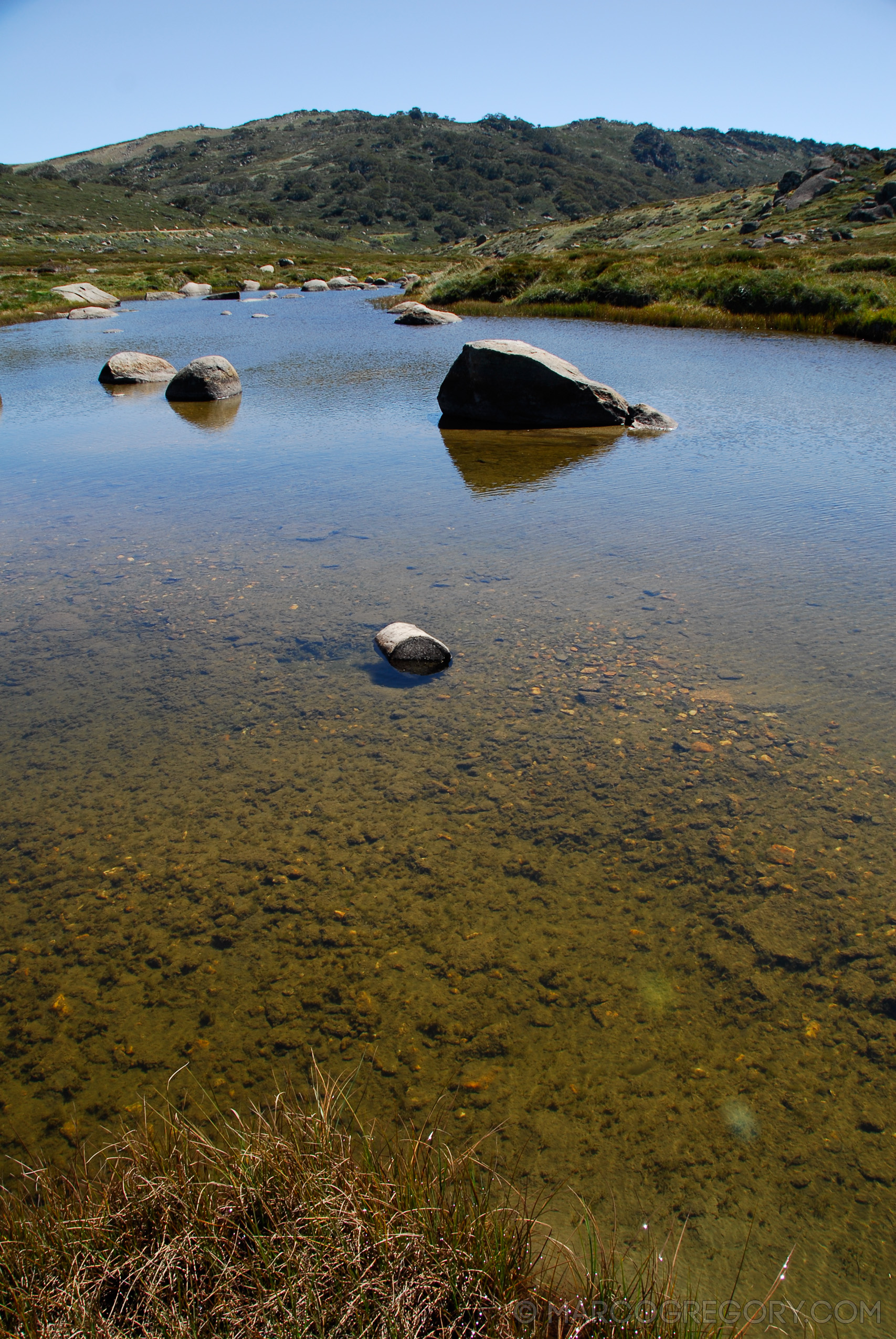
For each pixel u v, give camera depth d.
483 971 3.28
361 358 22.97
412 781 4.53
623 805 4.29
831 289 26.91
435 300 38.84
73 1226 2.08
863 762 4.57
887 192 50.38
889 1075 2.79
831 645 5.89
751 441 12.68
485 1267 1.97
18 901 3.75
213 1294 1.87
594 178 162.12
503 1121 2.65
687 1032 2.98
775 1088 2.76
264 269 64.88
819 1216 2.34
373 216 127.00
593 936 3.45
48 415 16.11
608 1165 2.50
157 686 5.62
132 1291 1.95
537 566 7.61
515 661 5.82
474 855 3.95
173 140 198.62
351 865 3.91
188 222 99.38
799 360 20.42
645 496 9.83
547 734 4.93
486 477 10.95
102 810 4.37
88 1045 3.00
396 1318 1.84
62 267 56.09
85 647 6.22
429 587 7.16
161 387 19.59
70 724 5.18
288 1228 2.01
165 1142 2.49
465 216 134.12
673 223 66.12
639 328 28.30
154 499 10.17
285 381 19.59
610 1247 2.25
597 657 5.84
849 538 8.12
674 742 4.82
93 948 3.47
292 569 7.70
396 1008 3.12
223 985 3.26
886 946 3.35
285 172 151.38
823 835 4.02
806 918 3.51
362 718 5.17
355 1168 2.19
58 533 8.94
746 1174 2.47
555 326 29.48
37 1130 2.67
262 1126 2.37
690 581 7.14
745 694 5.30
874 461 11.18
